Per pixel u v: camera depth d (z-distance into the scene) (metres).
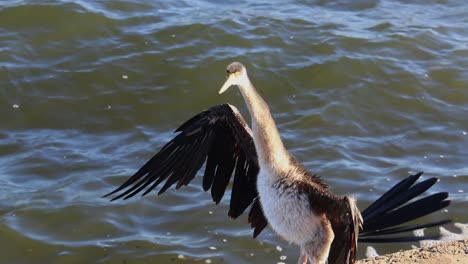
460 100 16.36
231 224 12.37
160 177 8.62
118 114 15.66
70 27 18.02
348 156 14.30
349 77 16.91
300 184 7.87
